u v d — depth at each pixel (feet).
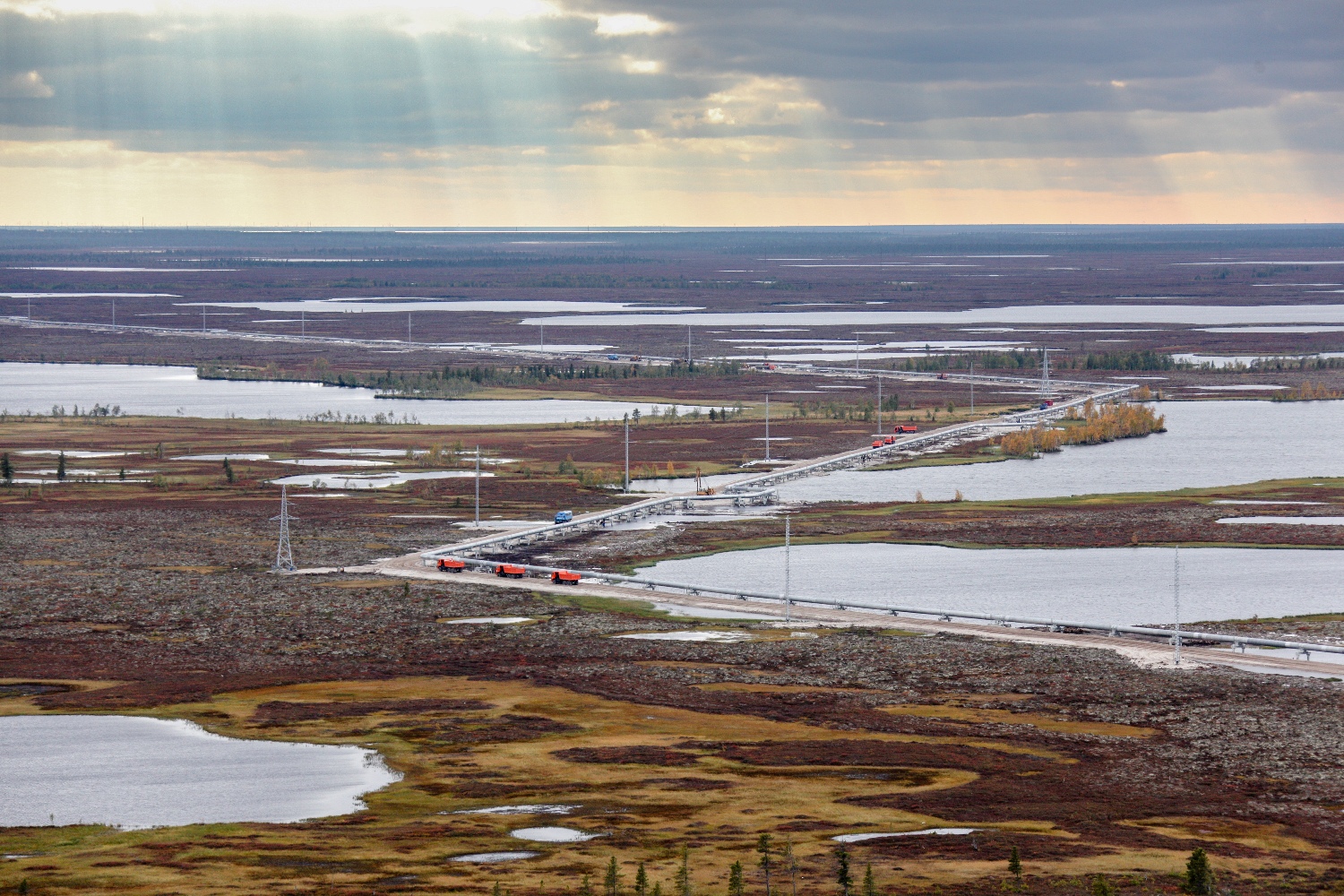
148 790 600.80
